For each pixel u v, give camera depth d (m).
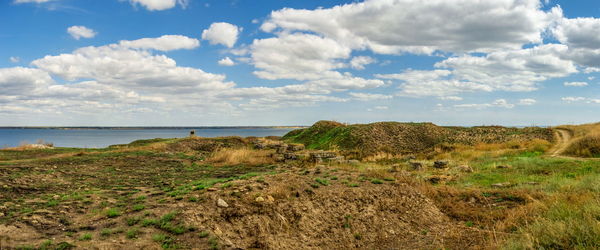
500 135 39.62
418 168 20.19
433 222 10.39
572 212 8.66
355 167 19.91
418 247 8.37
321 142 42.78
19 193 9.38
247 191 9.65
